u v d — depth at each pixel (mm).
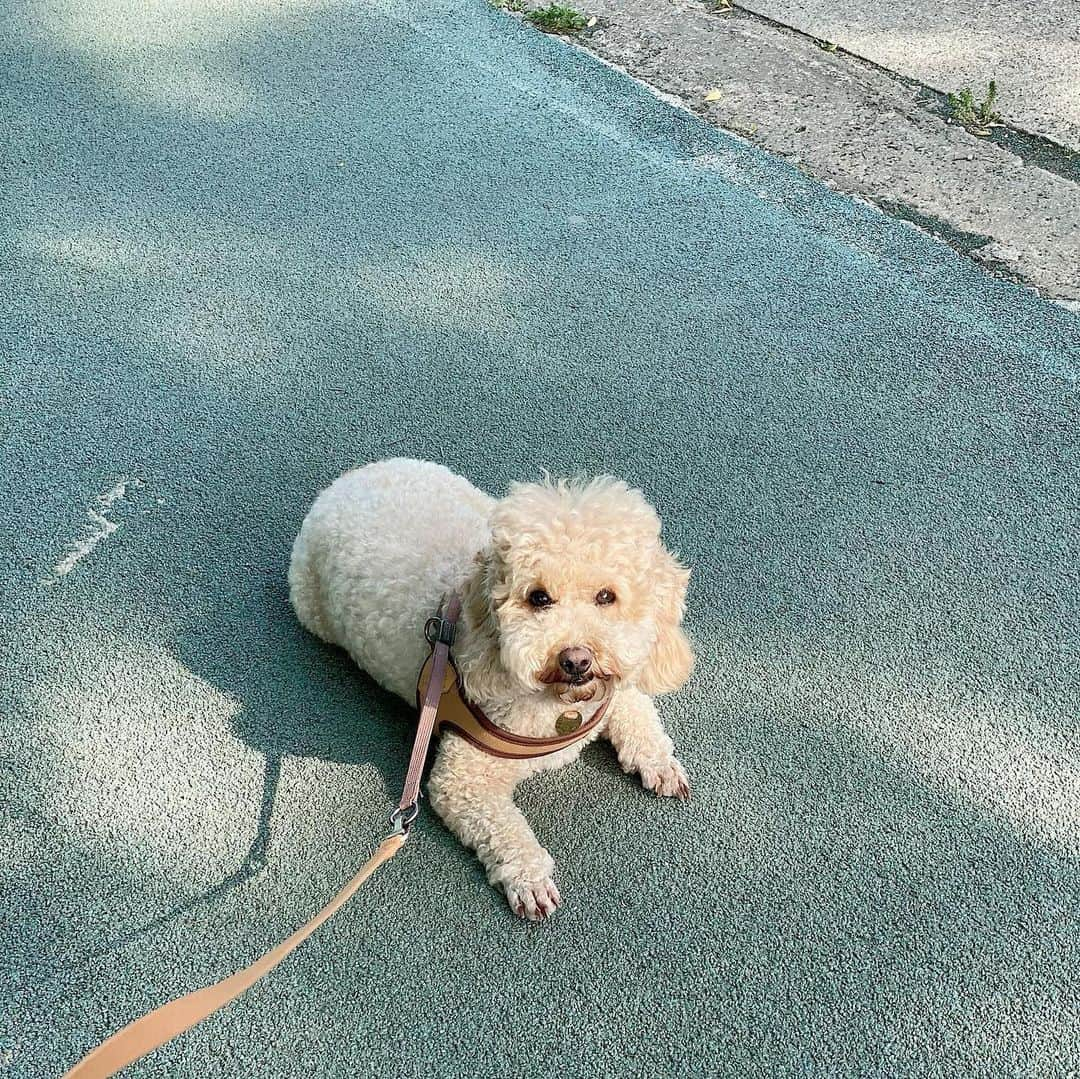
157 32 2172
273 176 1782
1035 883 976
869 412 1376
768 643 1162
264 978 952
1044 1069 876
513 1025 922
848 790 1048
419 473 1157
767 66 1885
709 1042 905
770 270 1559
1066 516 1249
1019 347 1426
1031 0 1997
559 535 882
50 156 1849
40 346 1524
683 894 990
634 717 1062
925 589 1196
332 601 1102
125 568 1271
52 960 970
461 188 1735
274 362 1496
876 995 922
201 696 1155
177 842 1044
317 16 2199
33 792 1080
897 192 1632
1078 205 1562
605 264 1593
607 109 1866
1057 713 1086
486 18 2141
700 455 1347
